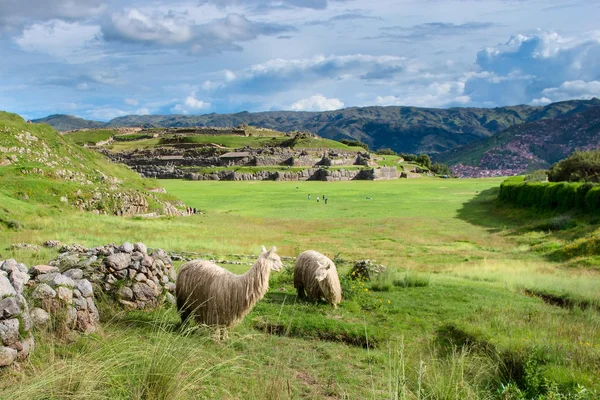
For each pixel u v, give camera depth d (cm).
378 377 806
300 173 13138
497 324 1122
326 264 1293
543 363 858
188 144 17812
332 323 1105
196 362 675
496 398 733
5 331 645
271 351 881
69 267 1058
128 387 543
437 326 1154
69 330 812
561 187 4366
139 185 6016
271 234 3762
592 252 2594
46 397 514
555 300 1606
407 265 2466
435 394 652
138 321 963
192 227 3838
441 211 5859
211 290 902
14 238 2270
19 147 4575
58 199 3891
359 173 13600
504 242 3534
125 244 1133
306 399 684
